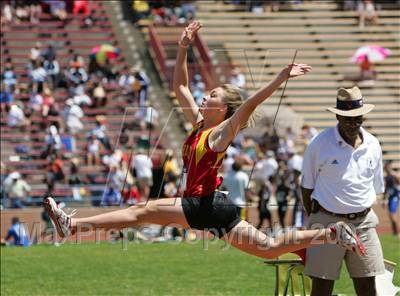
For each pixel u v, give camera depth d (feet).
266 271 146.72
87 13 299.99
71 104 241.76
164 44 288.10
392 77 298.15
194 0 313.53
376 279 88.12
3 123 240.94
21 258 163.53
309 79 288.71
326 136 84.17
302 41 308.81
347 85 290.97
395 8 329.93
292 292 89.71
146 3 304.91
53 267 152.66
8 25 287.89
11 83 258.37
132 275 144.05
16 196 208.54
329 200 83.82
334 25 317.22
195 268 151.12
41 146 236.22
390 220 208.23
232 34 306.35
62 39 289.12
